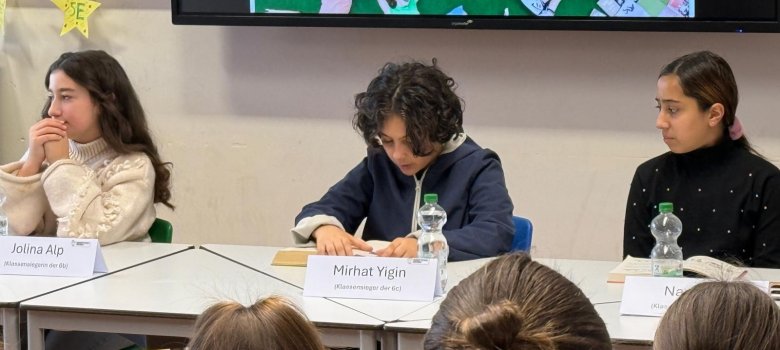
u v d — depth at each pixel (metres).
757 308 1.29
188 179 4.73
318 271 2.64
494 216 2.98
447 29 4.36
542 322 1.17
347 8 4.26
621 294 2.62
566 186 4.41
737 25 3.98
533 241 4.47
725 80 3.07
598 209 4.39
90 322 2.53
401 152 2.95
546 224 4.45
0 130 4.75
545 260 3.09
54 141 3.33
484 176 3.08
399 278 2.59
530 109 4.38
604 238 4.41
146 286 2.74
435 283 2.57
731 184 3.11
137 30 4.64
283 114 4.60
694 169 3.18
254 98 4.61
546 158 4.40
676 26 4.03
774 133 4.20
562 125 4.36
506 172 4.44
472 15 4.17
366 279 2.61
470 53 4.38
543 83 4.34
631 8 4.05
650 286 2.42
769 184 3.07
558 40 4.30
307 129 4.59
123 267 2.97
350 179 3.29
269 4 4.32
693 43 4.20
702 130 3.09
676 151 3.12
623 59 4.27
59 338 3.09
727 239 3.10
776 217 3.05
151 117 4.70
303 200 4.65
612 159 4.35
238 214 4.73
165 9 4.61
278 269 2.94
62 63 3.41
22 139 4.77
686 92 3.05
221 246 3.30
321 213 3.17
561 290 1.22
